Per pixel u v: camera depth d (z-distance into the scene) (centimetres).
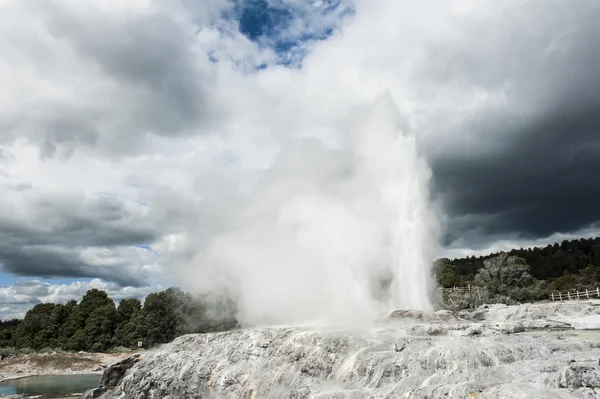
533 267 7775
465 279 6512
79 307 8562
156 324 7875
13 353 7850
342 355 1252
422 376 1014
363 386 1098
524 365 927
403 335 1361
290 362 1355
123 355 7262
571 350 1033
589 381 738
